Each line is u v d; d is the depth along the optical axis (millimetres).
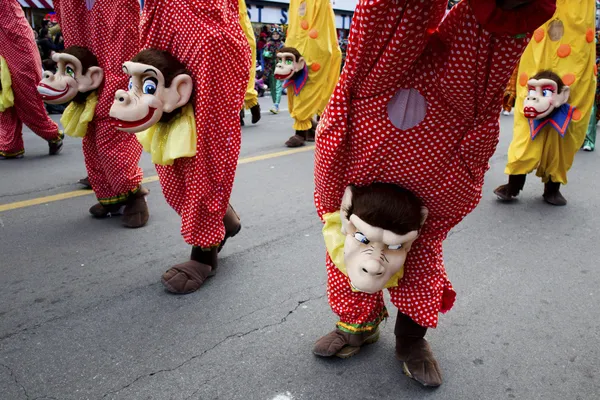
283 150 6910
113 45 3359
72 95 3410
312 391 2127
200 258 3047
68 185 4984
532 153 4387
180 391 2115
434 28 1504
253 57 8117
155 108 2508
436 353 2395
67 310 2738
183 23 2553
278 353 2381
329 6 6746
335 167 1825
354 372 2250
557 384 2188
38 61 5582
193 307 2789
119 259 3385
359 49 1511
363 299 2184
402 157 1679
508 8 1272
